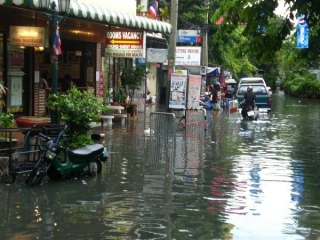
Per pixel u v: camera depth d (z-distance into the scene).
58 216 8.27
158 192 10.00
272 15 7.58
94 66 22.45
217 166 12.89
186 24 37.28
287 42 24.27
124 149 15.24
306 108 40.72
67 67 22.64
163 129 16.19
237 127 23.27
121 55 19.84
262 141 18.19
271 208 9.03
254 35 7.83
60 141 11.23
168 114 16.08
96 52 22.42
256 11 7.59
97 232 7.51
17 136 15.21
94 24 20.08
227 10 7.88
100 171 11.63
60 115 11.95
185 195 9.80
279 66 82.25
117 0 20.42
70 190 10.01
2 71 17.11
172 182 10.91
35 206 8.82
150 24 20.19
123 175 11.51
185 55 33.38
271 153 15.30
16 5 13.91
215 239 7.33
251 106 27.50
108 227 7.75
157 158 13.79
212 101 33.28
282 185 10.86
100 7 18.03
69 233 7.44
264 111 34.69
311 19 7.74
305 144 17.56
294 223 8.17
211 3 37.81
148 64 31.23
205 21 37.12
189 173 11.91
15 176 10.54
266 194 10.04
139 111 30.31
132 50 19.75
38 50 18.64
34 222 7.93
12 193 9.69
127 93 26.80
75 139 11.77
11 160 10.43
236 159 14.02
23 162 10.92
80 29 19.70
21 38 15.45
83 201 9.21
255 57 8.05
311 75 66.44
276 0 7.54
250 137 19.33
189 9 37.88
